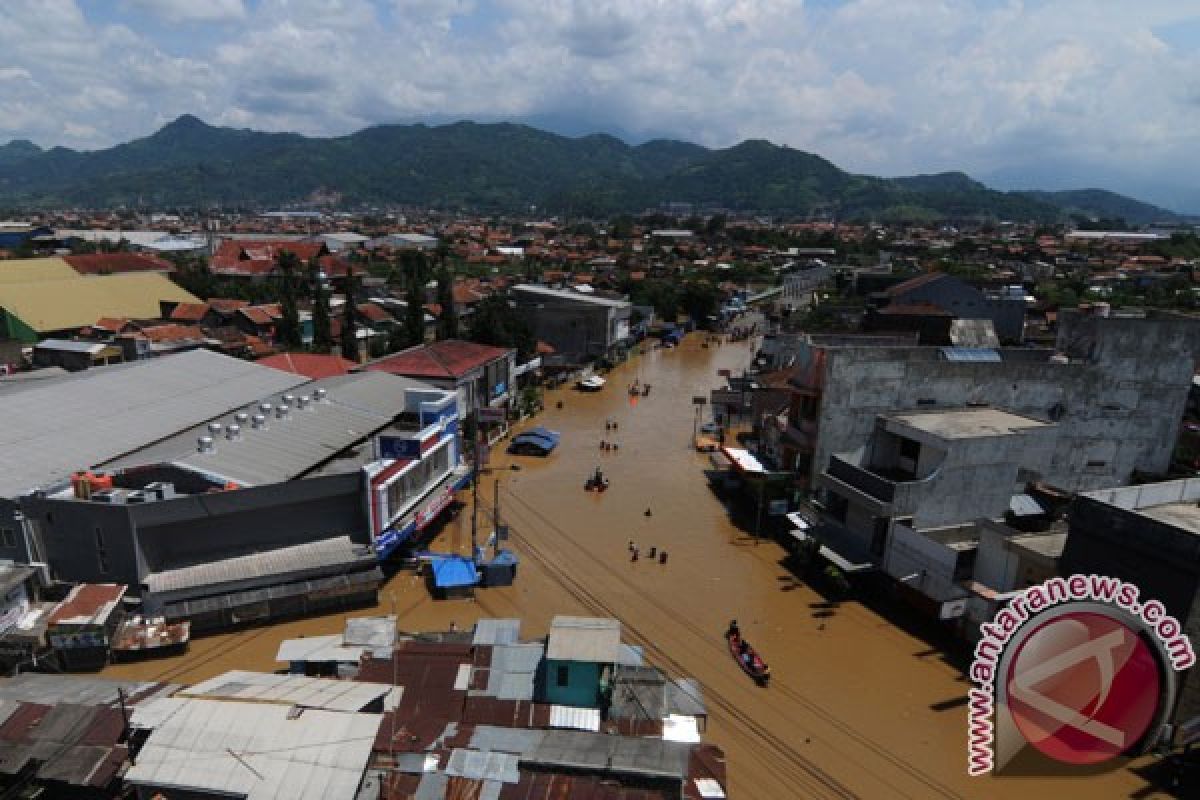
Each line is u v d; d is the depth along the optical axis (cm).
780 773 2917
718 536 5209
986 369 5044
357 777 2209
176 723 2377
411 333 8931
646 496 5919
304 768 2227
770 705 3344
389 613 4006
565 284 14875
